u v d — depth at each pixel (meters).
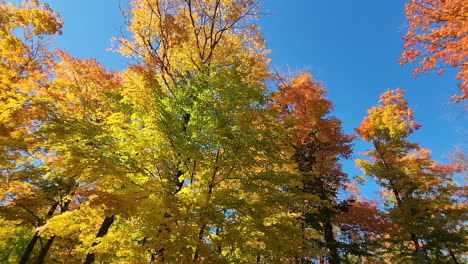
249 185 7.33
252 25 13.14
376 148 20.69
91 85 11.75
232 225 6.84
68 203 9.78
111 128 7.13
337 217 14.65
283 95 15.70
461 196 17.81
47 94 8.02
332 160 15.21
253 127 7.73
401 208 17.78
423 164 18.95
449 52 8.17
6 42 7.84
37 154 7.75
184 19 12.27
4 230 10.51
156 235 6.01
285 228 7.47
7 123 6.56
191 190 6.98
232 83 8.15
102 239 6.70
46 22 7.66
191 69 11.41
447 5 7.80
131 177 6.91
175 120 7.58
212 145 7.32
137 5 11.90
